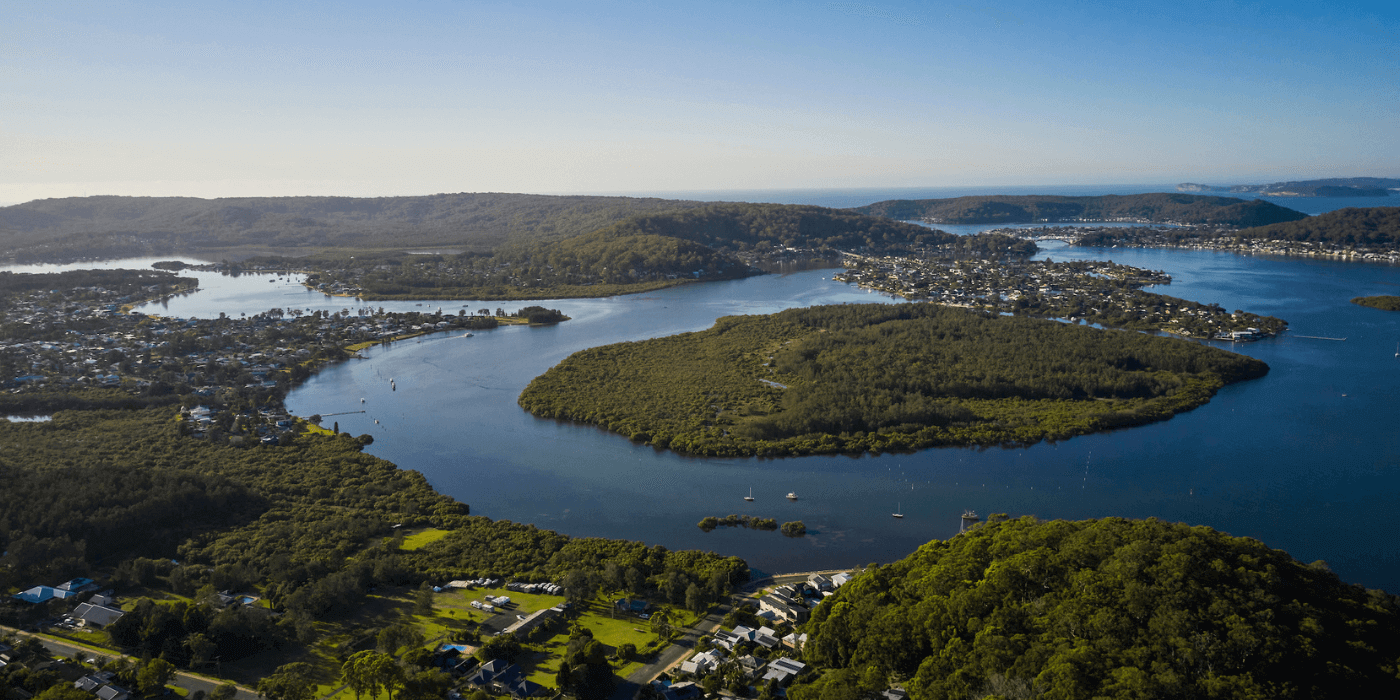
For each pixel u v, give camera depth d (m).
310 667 141.12
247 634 146.75
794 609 158.75
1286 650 104.56
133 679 134.12
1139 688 98.50
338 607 164.75
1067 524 154.25
